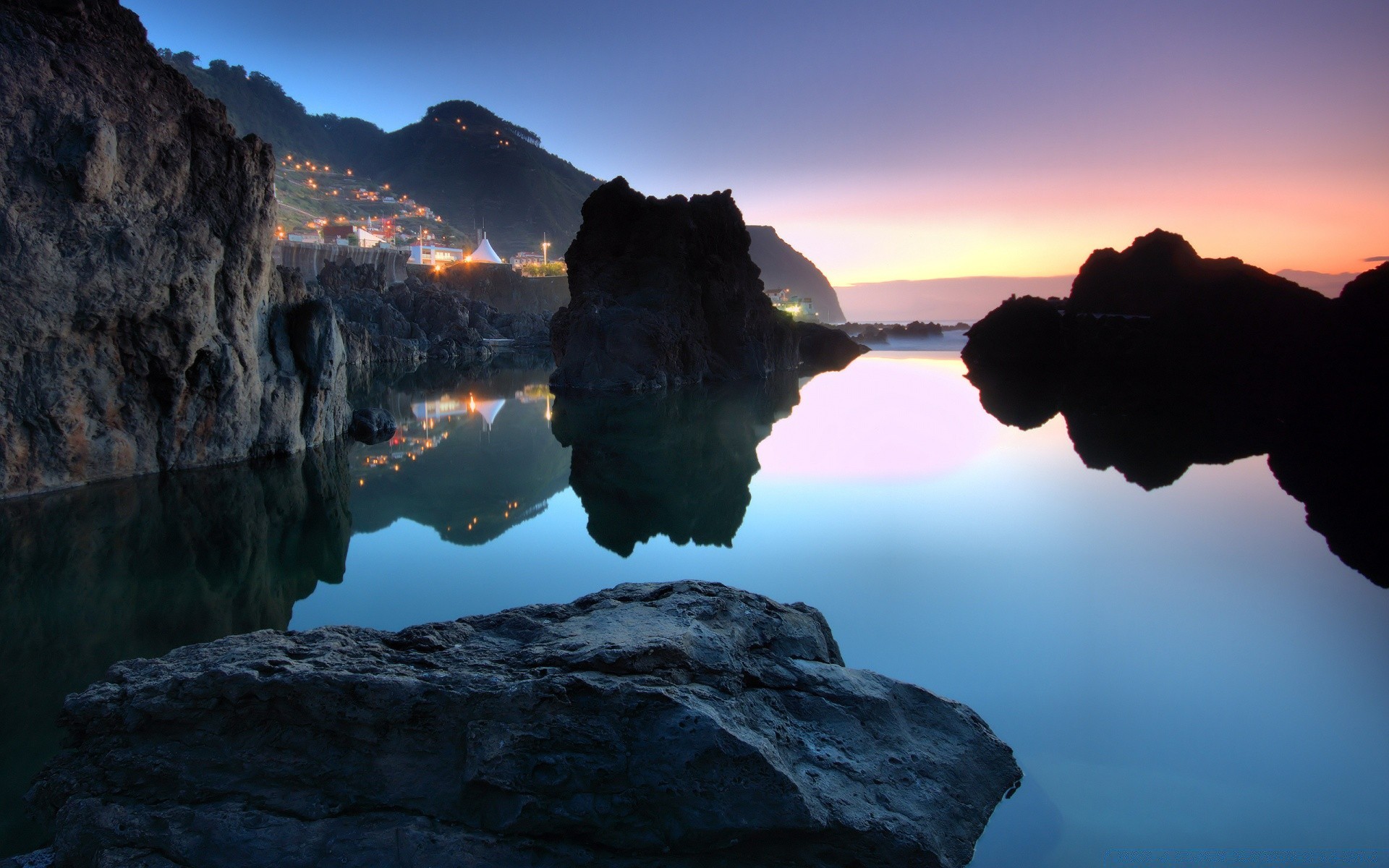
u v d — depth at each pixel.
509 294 128.50
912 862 4.50
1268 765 6.14
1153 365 37.31
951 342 90.12
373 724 4.67
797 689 5.44
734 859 4.48
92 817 4.51
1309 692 7.47
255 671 4.80
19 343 13.70
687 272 45.56
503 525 14.17
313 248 120.25
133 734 4.86
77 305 14.11
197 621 9.10
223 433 17.62
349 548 12.45
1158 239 43.22
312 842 4.34
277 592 10.27
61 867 4.45
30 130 13.31
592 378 39.00
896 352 74.81
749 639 5.76
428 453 21.88
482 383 43.53
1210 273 41.16
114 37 14.67
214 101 16.55
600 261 45.75
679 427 27.34
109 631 8.75
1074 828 5.20
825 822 4.44
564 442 24.12
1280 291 33.91
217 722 4.79
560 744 4.52
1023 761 6.13
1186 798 5.65
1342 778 5.93
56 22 13.84
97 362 15.02
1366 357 21.81
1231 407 29.62
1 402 13.73
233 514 14.09
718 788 4.43
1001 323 46.97
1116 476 18.52
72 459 14.91
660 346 40.16
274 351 19.31
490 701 4.63
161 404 16.33
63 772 4.89
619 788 4.46
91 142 13.53
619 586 6.57
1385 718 6.86
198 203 16.06
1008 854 4.89
